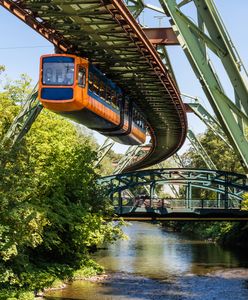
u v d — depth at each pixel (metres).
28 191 30.47
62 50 36.50
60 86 34.31
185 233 89.50
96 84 38.47
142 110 57.16
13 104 54.03
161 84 44.56
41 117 52.50
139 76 42.97
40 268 37.03
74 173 43.34
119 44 34.75
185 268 45.50
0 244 27.45
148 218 53.34
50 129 53.25
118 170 95.56
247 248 61.34
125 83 45.22
